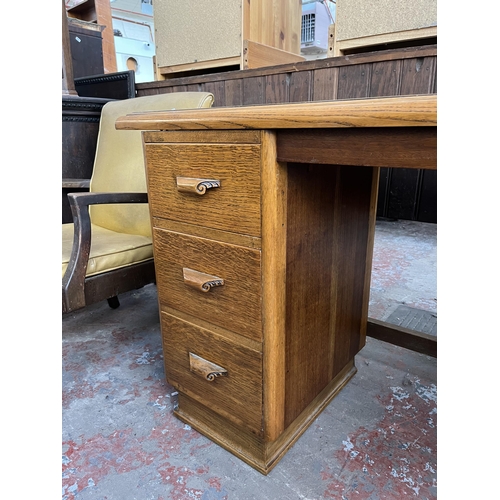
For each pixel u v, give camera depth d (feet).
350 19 4.33
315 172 2.55
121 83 6.33
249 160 2.19
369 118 1.68
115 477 2.82
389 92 4.18
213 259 2.59
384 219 10.91
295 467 2.88
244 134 2.18
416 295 5.89
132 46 11.32
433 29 3.84
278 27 5.69
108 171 4.77
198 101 3.87
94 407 3.57
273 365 2.53
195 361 2.93
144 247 3.81
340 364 3.58
